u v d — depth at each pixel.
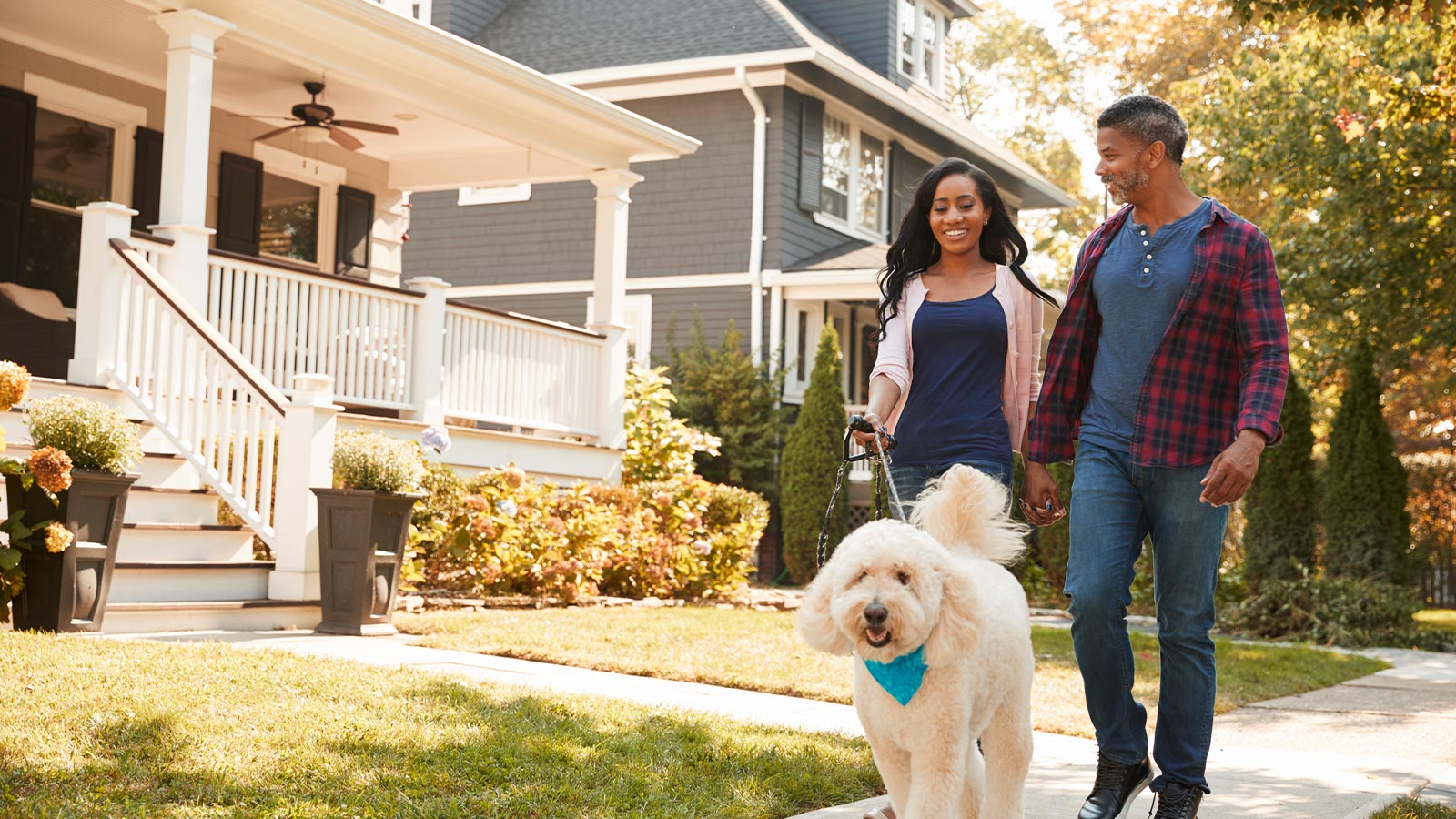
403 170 14.43
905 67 22.08
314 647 6.71
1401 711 7.27
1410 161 14.99
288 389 9.77
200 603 7.23
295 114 11.06
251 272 9.45
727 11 19.31
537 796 3.75
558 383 12.38
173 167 8.88
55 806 3.34
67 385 8.02
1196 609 3.76
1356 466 12.86
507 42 20.80
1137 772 3.82
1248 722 6.79
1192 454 3.75
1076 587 3.78
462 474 11.14
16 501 6.49
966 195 4.05
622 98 19.23
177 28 8.90
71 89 11.11
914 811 3.03
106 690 4.72
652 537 11.23
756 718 5.54
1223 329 3.76
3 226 10.60
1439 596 19.14
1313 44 15.66
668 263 18.97
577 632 7.84
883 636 2.91
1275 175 16.47
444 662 6.57
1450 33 12.41
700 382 17.70
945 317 4.02
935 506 3.38
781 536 17.64
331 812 3.45
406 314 10.82
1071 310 4.01
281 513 7.85
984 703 3.21
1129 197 3.85
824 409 16.66
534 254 19.80
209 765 3.85
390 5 14.30
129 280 8.31
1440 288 15.58
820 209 19.12
